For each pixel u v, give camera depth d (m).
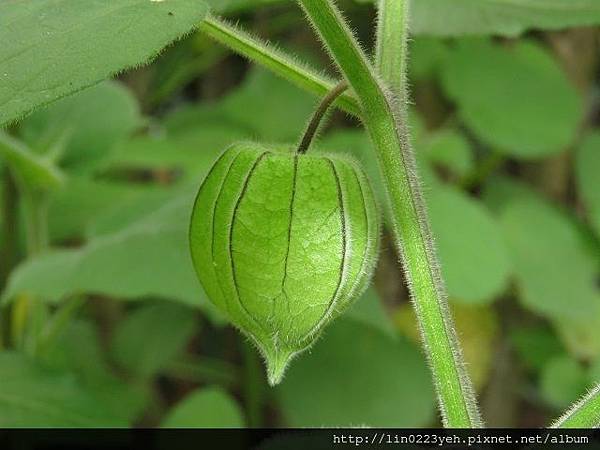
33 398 0.31
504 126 0.40
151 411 0.42
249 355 0.39
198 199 0.24
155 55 0.22
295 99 0.41
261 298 0.23
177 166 0.44
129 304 0.45
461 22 0.30
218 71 0.51
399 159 0.23
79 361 0.38
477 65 0.41
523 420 0.47
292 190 0.23
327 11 0.22
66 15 0.22
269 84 0.42
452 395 0.23
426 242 0.23
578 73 0.46
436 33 0.30
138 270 0.32
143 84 0.46
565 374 0.40
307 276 0.23
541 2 0.30
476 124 0.40
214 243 0.23
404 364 0.37
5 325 0.36
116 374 0.39
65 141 0.37
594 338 0.40
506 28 0.30
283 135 0.41
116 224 0.35
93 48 0.22
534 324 0.44
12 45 0.22
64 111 0.38
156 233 0.33
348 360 0.37
